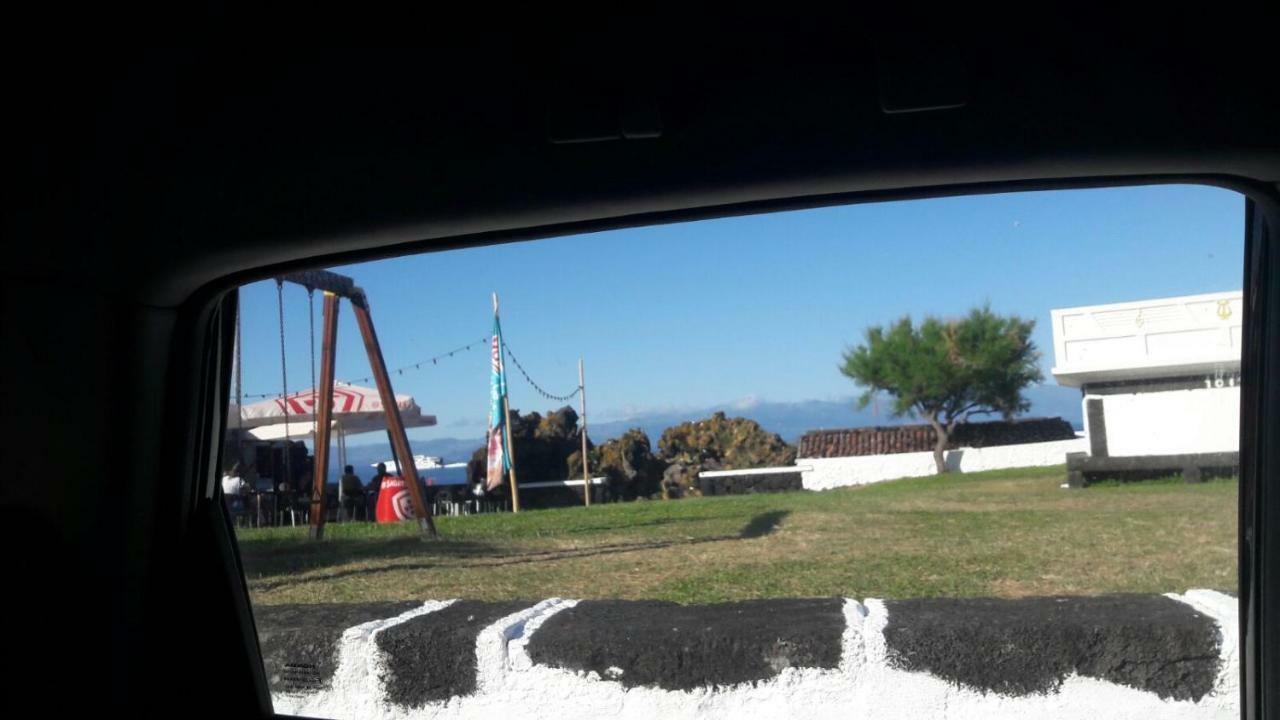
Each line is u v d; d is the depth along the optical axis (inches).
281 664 157.2
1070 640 136.2
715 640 143.9
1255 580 105.7
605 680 146.6
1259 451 104.3
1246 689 109.2
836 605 158.6
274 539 365.7
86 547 104.3
